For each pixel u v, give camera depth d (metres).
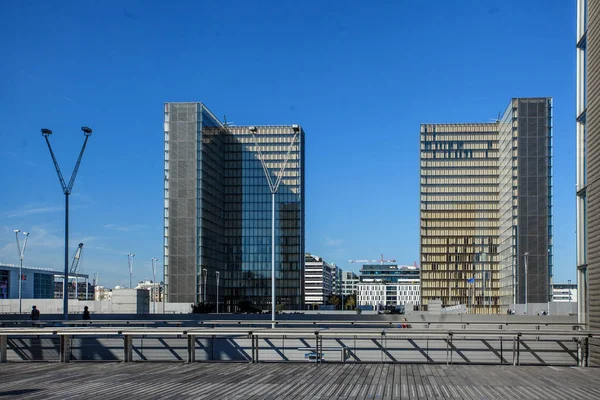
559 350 20.34
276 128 171.50
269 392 14.30
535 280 141.38
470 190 169.62
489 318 48.72
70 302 89.81
